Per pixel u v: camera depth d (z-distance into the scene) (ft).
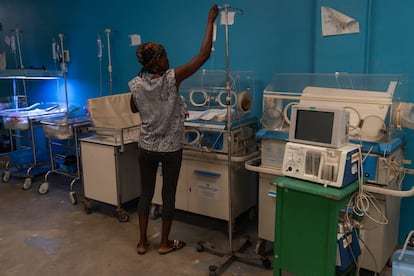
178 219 10.48
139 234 9.64
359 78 8.06
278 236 6.45
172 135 7.83
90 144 10.52
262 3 9.59
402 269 5.77
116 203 10.34
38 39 15.16
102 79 13.41
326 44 8.52
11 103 15.55
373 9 8.07
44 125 11.90
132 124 11.07
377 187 6.47
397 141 6.86
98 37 13.11
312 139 6.06
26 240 9.39
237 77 10.23
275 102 8.00
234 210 9.14
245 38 9.99
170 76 7.42
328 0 8.32
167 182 8.21
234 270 7.95
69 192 12.72
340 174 5.74
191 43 11.01
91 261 8.36
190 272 7.88
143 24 11.91
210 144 8.96
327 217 5.84
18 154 13.97
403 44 7.89
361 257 6.94
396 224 7.89
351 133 6.86
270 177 7.93
